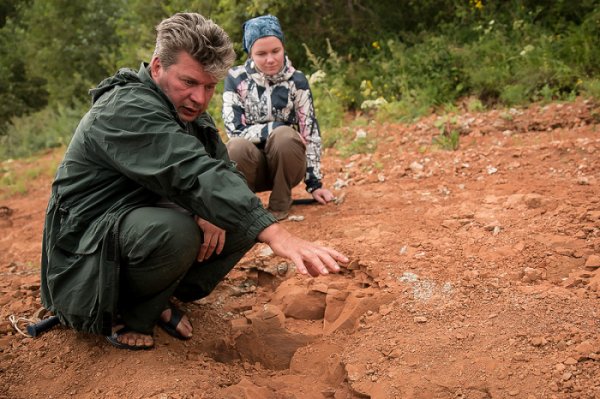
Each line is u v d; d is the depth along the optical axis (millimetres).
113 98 2676
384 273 3441
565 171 4754
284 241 2473
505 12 8930
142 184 2627
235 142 4266
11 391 2848
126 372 2855
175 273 2822
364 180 5406
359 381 2701
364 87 7734
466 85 7824
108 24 13469
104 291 2707
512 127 6348
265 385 2896
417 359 2756
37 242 5477
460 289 3215
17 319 3393
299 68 9727
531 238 3633
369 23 9703
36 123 12414
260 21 4285
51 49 13828
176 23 2682
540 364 2605
